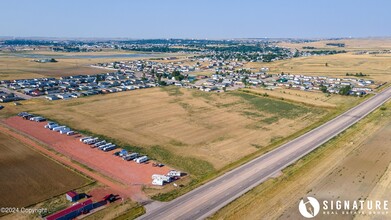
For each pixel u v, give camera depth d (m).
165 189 74.12
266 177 77.06
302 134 111.06
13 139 104.88
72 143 102.62
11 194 70.88
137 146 101.81
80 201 68.19
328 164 82.75
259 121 131.25
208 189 72.25
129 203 67.31
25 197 69.81
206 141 107.50
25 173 81.19
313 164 82.88
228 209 62.75
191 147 101.94
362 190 68.56
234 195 68.75
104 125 123.00
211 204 65.38
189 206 65.00
